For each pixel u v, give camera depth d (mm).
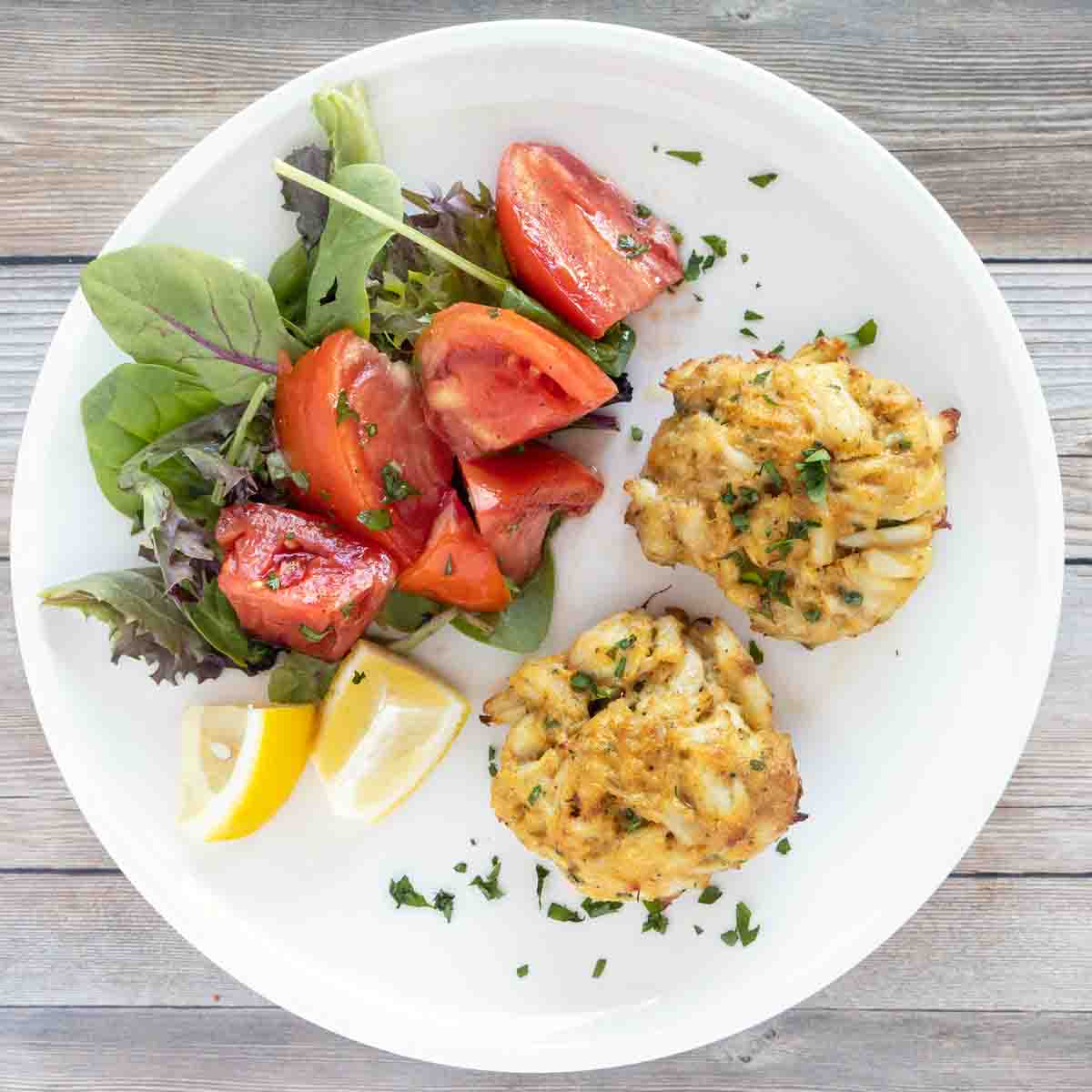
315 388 310
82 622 343
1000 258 356
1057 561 324
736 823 306
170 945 383
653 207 332
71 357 333
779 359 317
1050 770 366
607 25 317
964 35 353
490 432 319
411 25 357
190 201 330
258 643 338
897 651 339
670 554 322
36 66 360
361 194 307
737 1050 381
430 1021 351
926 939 374
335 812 344
